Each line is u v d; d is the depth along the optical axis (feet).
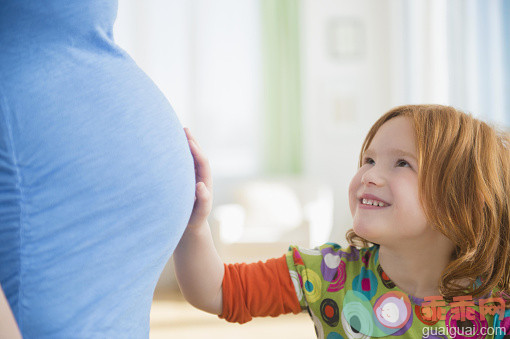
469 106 13.96
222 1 16.76
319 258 3.06
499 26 14.11
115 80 1.97
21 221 1.67
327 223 13.73
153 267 2.03
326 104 17.10
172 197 2.08
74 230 1.73
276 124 16.75
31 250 1.66
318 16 17.04
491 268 2.88
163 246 2.07
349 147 17.15
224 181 16.63
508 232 2.99
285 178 15.94
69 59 1.85
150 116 2.06
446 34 14.34
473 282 2.89
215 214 13.02
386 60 17.13
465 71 14.05
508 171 3.05
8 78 1.73
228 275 3.00
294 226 13.89
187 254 2.81
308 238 12.74
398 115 2.99
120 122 1.91
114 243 1.82
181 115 16.71
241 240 12.64
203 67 16.75
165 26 16.51
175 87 16.62
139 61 16.37
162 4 16.48
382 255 2.94
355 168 17.15
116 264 1.82
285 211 14.35
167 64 16.57
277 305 2.99
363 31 17.16
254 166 16.88
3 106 1.69
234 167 16.87
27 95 1.72
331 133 17.10
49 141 1.71
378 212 2.74
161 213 2.02
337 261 3.04
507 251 2.96
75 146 1.76
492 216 2.86
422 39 14.79
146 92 2.12
